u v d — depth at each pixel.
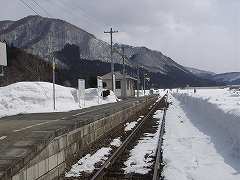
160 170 10.92
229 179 9.28
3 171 6.66
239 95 41.62
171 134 19.00
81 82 36.72
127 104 32.81
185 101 50.06
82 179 10.18
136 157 13.03
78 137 13.42
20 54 79.81
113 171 10.99
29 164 8.30
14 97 29.78
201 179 9.36
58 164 10.77
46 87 34.41
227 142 14.20
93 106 35.88
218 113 19.03
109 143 16.97
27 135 10.30
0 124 16.11
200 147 14.30
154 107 45.91
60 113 24.34
